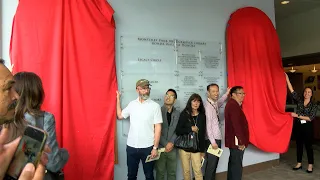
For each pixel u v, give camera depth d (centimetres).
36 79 185
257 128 439
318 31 621
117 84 344
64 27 311
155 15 380
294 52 681
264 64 455
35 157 67
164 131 347
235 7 450
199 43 413
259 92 446
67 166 304
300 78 1015
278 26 726
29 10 301
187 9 405
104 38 330
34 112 180
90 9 324
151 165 321
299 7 620
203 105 361
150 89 356
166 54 386
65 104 306
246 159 457
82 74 318
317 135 741
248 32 444
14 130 67
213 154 354
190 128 336
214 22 428
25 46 298
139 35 368
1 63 67
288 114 464
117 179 349
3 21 311
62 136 304
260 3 481
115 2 355
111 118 331
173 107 360
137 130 314
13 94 67
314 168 486
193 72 405
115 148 342
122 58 356
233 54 430
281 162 526
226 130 354
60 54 305
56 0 309
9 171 63
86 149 316
